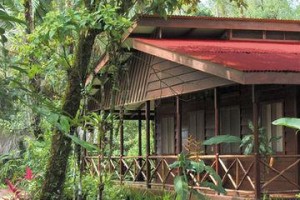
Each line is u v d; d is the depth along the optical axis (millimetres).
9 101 2895
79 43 7410
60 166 7270
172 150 13086
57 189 7266
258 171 7801
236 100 10734
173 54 9359
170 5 8133
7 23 3537
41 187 7672
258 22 11945
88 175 11336
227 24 11734
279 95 9641
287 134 9453
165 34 11922
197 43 10781
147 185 11141
